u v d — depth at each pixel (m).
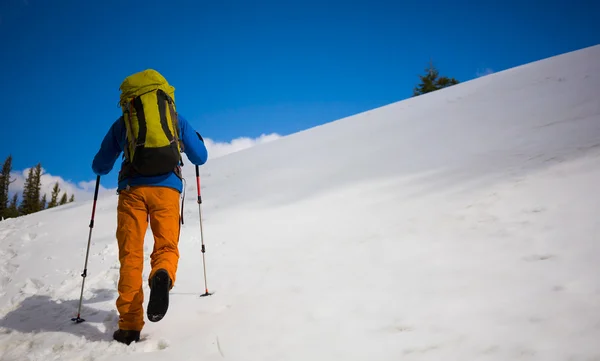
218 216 7.07
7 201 51.22
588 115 7.45
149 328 3.13
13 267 5.46
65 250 5.94
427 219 4.54
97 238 6.49
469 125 9.88
